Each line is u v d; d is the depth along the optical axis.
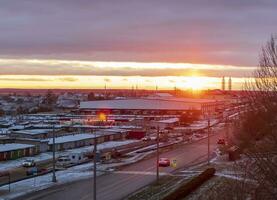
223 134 112.56
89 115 164.88
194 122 150.38
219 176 50.22
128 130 110.00
